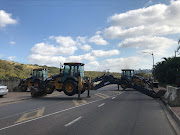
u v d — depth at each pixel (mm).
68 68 17594
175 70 39812
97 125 6922
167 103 12781
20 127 6586
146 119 8133
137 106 12164
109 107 11453
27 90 26844
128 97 18469
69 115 8797
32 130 6191
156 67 47469
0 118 8125
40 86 18641
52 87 18344
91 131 6105
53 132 5957
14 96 18875
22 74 44062
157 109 11023
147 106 12289
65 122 7359
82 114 9062
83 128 6473
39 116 8539
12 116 8555
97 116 8609
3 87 17500
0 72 34344
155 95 17438
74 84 16844
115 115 8891
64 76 17562
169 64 41469
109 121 7609
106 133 5914
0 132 5973
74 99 16266
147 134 5887
